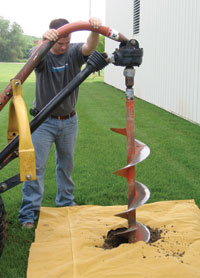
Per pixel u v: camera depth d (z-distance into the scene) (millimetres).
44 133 3758
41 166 3805
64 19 3617
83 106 12531
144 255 2863
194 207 4012
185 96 9758
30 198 3816
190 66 9328
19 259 3199
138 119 9820
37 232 3527
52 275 2711
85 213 3943
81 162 5969
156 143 7188
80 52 3654
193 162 5930
